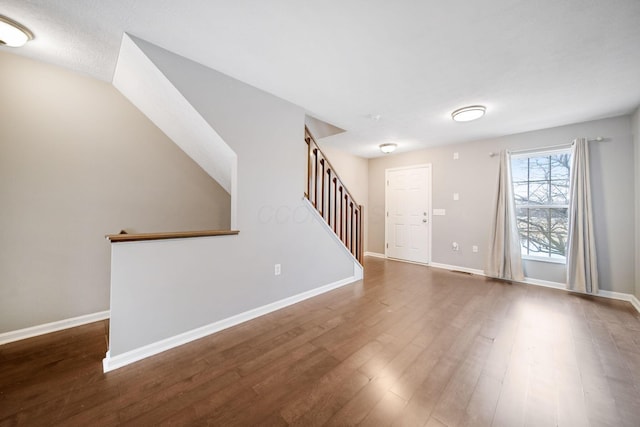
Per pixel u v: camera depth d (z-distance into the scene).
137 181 2.66
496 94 2.58
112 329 1.72
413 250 5.09
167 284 1.96
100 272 2.45
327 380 1.59
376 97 2.68
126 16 1.57
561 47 1.82
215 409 1.36
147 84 2.18
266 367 1.72
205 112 2.15
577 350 1.93
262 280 2.59
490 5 1.45
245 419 1.30
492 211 3.98
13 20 1.60
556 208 3.58
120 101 2.55
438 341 2.05
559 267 3.46
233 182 2.39
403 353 1.88
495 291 3.29
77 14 1.55
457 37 1.73
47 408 1.35
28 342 2.03
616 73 2.15
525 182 3.84
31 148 2.10
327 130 3.91
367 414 1.33
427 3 1.44
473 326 2.32
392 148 4.57
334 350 1.93
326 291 3.29
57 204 2.22
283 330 2.25
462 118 3.04
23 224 2.08
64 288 2.27
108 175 2.48
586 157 3.18
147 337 1.86
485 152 4.14
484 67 2.10
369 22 1.60
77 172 2.31
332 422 1.28
